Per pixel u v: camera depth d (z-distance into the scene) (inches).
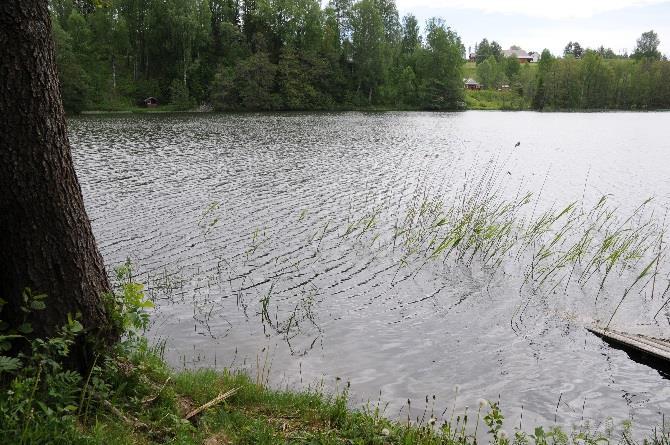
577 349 445.1
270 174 1214.3
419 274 623.2
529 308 533.6
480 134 2418.8
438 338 458.0
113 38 3737.7
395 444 257.0
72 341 216.1
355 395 358.6
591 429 327.6
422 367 405.1
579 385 383.9
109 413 223.3
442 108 4805.6
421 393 366.6
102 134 2016.5
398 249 710.5
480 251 717.9
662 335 477.4
